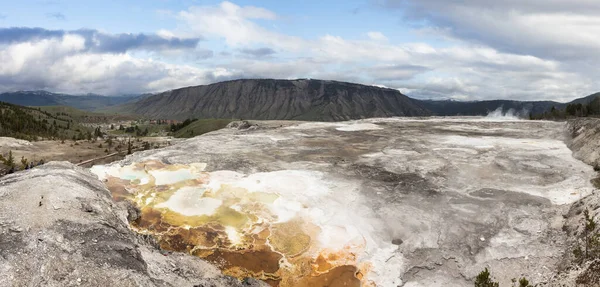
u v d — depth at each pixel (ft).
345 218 62.23
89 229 43.83
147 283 36.86
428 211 63.93
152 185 75.92
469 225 59.36
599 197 56.08
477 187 74.33
